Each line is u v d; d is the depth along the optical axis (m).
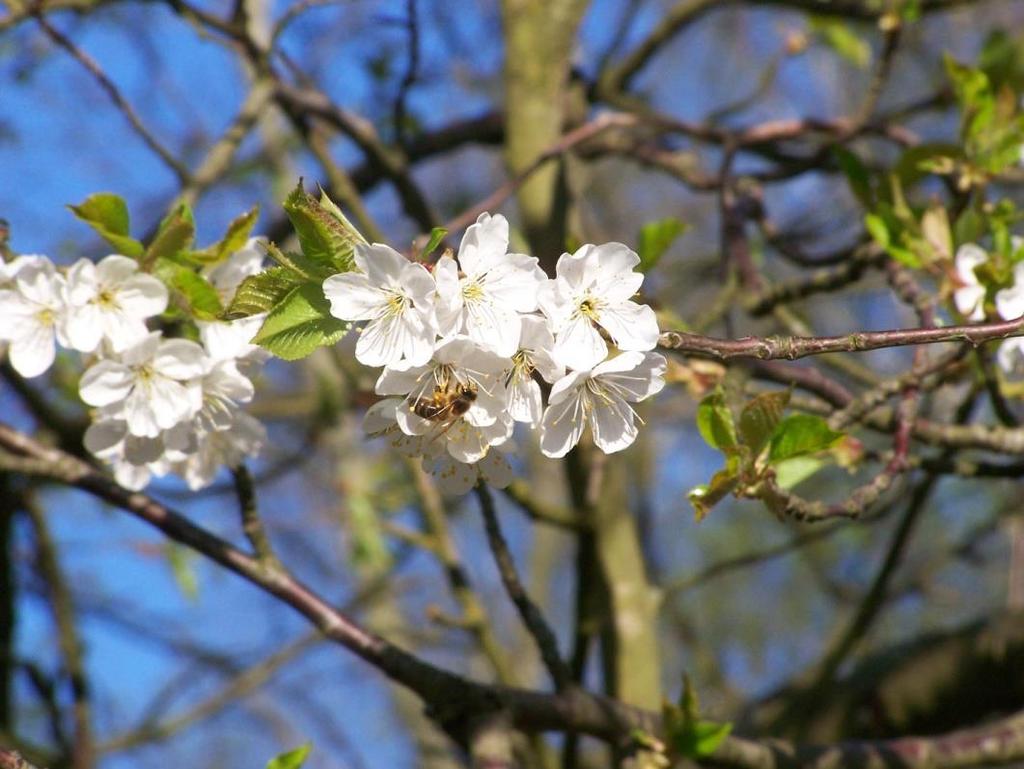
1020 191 4.72
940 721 3.84
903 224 2.68
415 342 1.59
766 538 7.84
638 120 3.93
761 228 3.81
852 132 3.91
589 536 3.76
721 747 2.55
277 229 4.47
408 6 3.85
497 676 3.90
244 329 1.99
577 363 1.62
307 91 4.26
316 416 5.03
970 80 2.77
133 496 2.61
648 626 3.72
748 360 2.80
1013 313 2.41
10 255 2.08
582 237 4.08
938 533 6.75
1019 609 3.87
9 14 3.57
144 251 1.96
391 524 4.10
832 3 4.57
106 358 1.96
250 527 2.58
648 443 5.24
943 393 3.82
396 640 5.20
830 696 3.98
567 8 4.19
